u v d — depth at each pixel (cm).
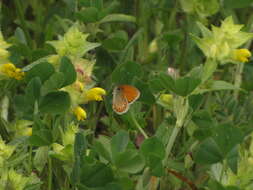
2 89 70
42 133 61
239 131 60
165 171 64
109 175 59
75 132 61
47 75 63
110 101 68
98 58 78
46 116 64
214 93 80
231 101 74
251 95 76
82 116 63
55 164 65
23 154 62
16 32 76
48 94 62
